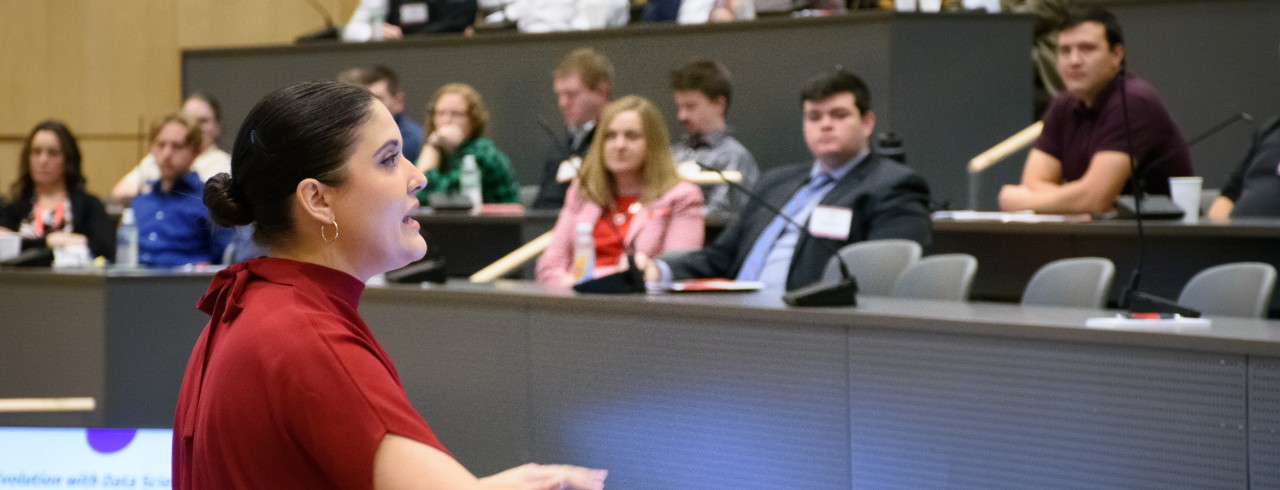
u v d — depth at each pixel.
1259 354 2.05
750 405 2.64
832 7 6.25
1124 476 2.20
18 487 3.33
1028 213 4.89
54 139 5.36
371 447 1.21
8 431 3.33
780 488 2.61
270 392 1.24
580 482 1.30
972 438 2.36
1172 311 2.42
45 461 3.32
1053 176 4.99
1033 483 2.29
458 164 5.88
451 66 6.77
